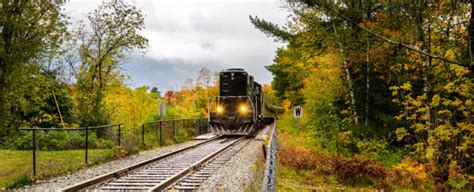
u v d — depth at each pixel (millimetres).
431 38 14359
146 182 9586
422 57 14281
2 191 8922
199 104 44750
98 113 21312
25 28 10812
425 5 13766
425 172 12922
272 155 7570
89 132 20391
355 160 14273
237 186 9234
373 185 12977
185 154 15891
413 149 16422
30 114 18453
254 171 11250
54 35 11828
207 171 11383
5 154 15180
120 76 23984
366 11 17531
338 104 21281
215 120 26812
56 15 11719
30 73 11492
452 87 11789
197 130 28875
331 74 19719
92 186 8953
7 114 11344
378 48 17156
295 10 16609
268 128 34625
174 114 32344
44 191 8852
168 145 21281
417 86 14766
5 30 10719
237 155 15648
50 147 17781
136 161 14180
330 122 19016
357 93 20031
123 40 23141
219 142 22328
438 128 11992
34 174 10648
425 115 13352
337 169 13648
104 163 13680
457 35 13078
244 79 26844
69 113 22094
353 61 18969
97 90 22328
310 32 19562
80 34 21672
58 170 11602
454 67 11414
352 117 19969
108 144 18547
